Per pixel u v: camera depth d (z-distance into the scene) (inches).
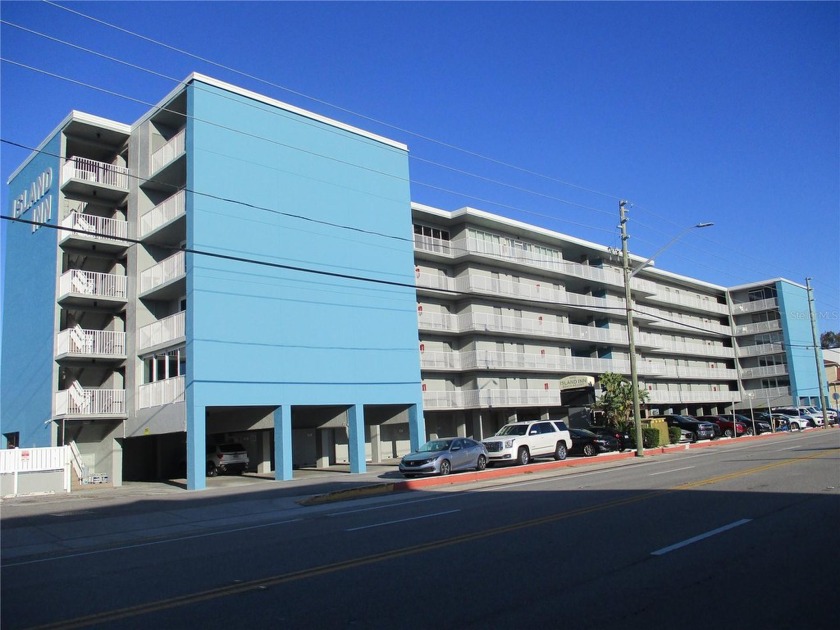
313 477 1135.0
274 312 1123.9
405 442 1711.4
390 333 1304.1
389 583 317.4
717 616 249.6
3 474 930.1
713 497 564.4
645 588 290.4
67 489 975.6
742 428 1948.8
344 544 437.7
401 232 1362.0
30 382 1310.3
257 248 1117.1
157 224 1175.6
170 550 466.6
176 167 1148.5
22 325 1371.8
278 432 1103.0
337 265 1231.5
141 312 1216.2
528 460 1162.0
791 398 2908.5
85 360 1222.9
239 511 712.4
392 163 1369.3
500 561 355.6
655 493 614.5
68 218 1238.9
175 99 1149.1
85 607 300.2
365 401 1235.2
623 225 1337.4
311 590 310.5
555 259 2038.6
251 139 1143.6
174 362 1181.7
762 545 366.6
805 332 3115.2
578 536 416.8
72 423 1222.3
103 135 1298.0
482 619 254.5
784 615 247.9
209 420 1270.9
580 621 248.8
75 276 1198.3
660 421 1589.6
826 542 367.9
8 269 1466.5
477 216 1745.8
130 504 799.7
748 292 3129.9
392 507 663.8
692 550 361.4
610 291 2311.8
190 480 984.9
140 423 1151.0
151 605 296.7
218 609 284.4
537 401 1867.6
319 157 1239.5
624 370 2244.1
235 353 1061.8
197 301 1030.4
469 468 1055.0
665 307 2691.9
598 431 1453.0
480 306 1787.6
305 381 1146.7
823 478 662.5
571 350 2167.8
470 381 1777.8
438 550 394.6
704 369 2822.3
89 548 511.2
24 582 369.7
